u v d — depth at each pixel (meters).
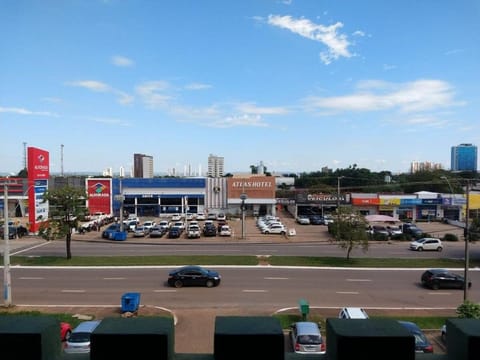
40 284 24.94
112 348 1.90
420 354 1.97
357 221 32.06
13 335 1.88
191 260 31.33
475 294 23.56
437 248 38.19
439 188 91.88
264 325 2.02
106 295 22.66
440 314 19.56
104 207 65.38
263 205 66.88
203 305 20.78
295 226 57.16
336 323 1.99
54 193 30.83
